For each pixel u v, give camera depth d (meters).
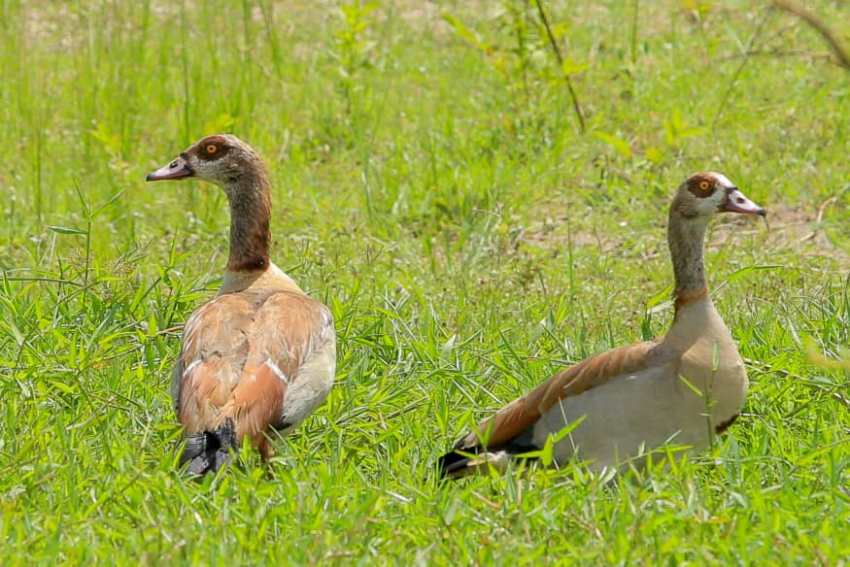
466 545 8.13
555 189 17.17
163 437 9.95
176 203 16.88
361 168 18.05
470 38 18.77
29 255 14.88
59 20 23.39
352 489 8.96
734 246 14.98
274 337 9.73
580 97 20.11
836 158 17.61
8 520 8.38
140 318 12.28
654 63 21.39
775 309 12.67
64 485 9.02
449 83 21.30
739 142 17.81
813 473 9.23
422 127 19.25
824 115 19.02
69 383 10.79
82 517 8.49
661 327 12.74
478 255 14.84
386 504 8.74
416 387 11.00
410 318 12.72
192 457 9.04
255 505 8.59
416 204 16.61
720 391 9.27
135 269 13.42
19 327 11.80
